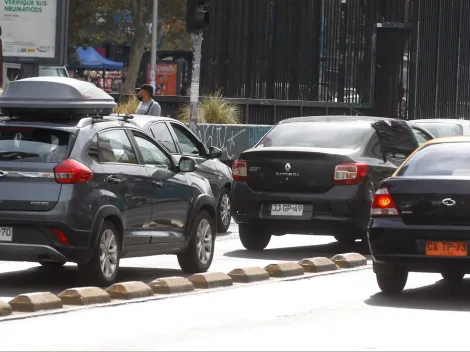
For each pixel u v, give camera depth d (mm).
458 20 73625
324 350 16266
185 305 20828
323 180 29719
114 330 17859
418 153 22906
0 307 18969
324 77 63438
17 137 22469
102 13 101500
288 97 61406
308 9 62125
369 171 29812
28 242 21953
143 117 31891
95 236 22281
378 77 69250
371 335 17781
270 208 30188
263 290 23125
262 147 30969
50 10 56625
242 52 59531
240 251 31516
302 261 26422
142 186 23844
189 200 25625
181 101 54281
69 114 23219
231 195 30922
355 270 26750
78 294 20391
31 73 57156
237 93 59344
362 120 31453
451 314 20344
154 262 28609
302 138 30922
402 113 70438
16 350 15945
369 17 66188
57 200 21922
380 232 21938
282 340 17109
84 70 105250
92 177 22359
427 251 21562
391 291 22875
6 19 56656
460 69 74500
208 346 16438
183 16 104562
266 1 60188
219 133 49719
